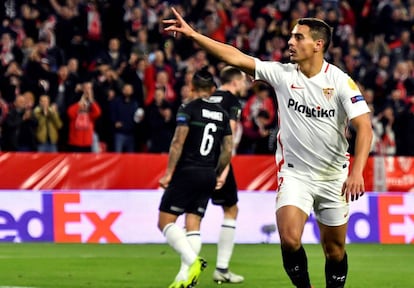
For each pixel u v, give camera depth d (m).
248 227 40.34
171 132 46.00
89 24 51.34
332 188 19.75
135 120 45.88
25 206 38.47
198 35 19.36
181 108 23.81
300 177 19.66
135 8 53.81
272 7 58.19
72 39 50.00
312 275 28.22
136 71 46.94
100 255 33.44
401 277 28.25
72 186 43.25
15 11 53.59
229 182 26.39
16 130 43.97
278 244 39.53
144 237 39.53
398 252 36.88
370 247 39.00
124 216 39.44
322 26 19.27
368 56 57.31
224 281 26.34
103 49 50.41
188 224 23.89
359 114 18.88
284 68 19.62
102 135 45.56
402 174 48.12
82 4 51.84
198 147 23.75
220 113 24.23
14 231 38.31
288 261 19.41
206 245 38.59
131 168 43.91
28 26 50.81
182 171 23.62
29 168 42.62
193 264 22.47
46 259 31.73
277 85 19.61
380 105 52.09
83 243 38.59
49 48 49.88
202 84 24.12
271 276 27.86
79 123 44.28
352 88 19.08
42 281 25.83
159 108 45.75
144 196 39.72
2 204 38.22
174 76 48.81
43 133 44.22
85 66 49.41
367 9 59.72
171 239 22.89
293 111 19.48
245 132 46.09
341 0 60.03
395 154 49.88
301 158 19.62
